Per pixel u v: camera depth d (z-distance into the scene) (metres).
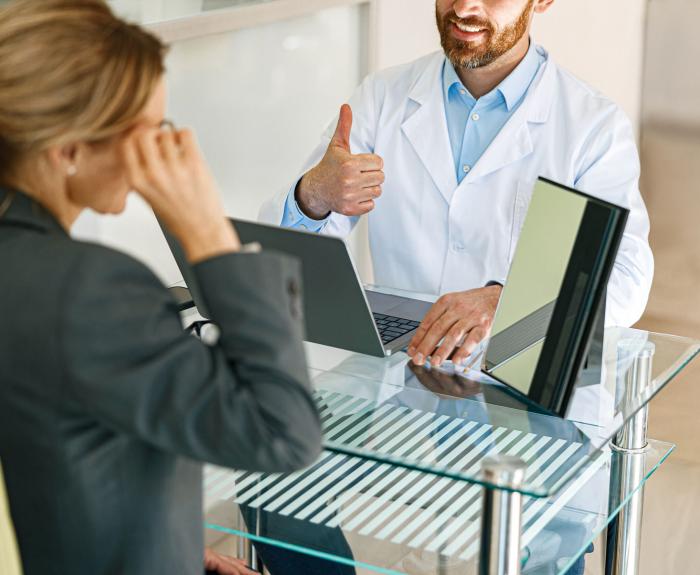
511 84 2.10
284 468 1.03
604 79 3.75
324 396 1.49
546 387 1.42
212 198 1.09
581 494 1.55
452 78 2.16
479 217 2.12
